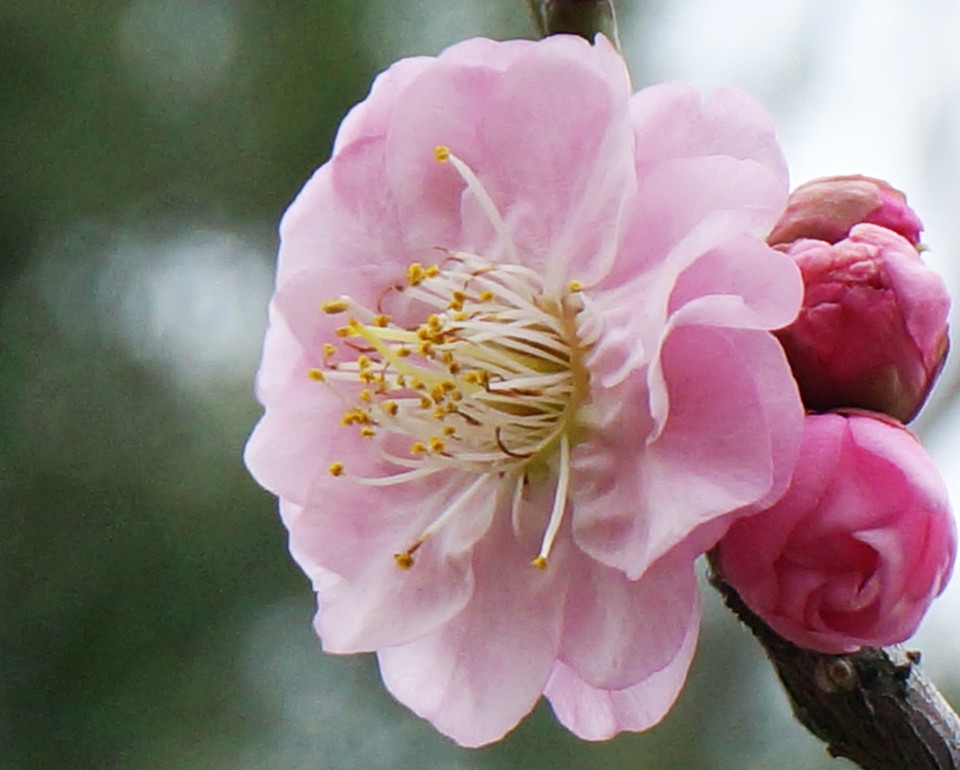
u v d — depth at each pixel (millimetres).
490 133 238
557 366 238
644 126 233
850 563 227
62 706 454
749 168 229
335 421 241
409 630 238
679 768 445
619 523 233
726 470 226
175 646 458
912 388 231
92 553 464
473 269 239
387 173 240
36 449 473
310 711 452
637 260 234
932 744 235
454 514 239
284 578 462
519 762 440
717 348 227
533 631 236
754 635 236
